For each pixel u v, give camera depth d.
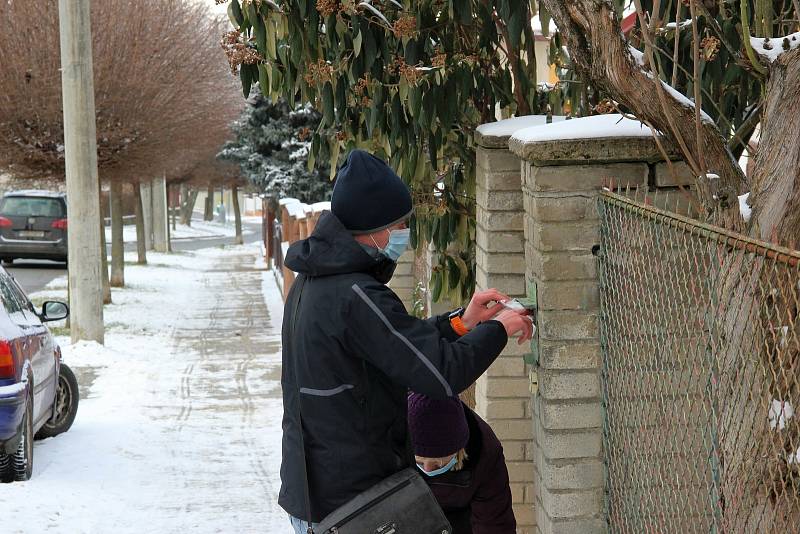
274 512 7.01
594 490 4.16
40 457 8.45
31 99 19.47
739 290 3.11
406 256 10.94
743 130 4.75
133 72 20.22
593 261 4.12
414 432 3.60
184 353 15.78
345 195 3.05
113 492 7.43
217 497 7.39
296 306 3.07
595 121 4.15
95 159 15.63
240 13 6.47
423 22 6.55
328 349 2.95
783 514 3.12
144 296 24.11
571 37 3.76
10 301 8.30
